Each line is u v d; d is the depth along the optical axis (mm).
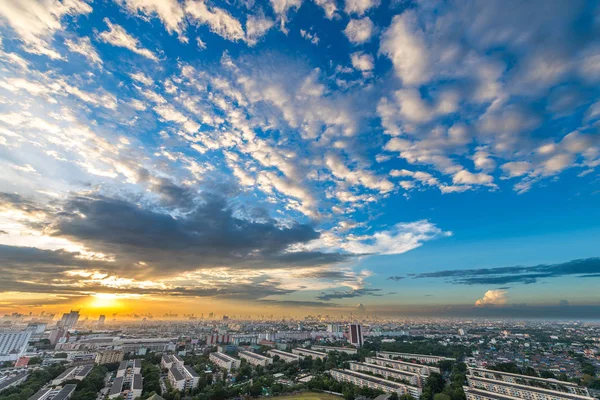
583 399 198250
